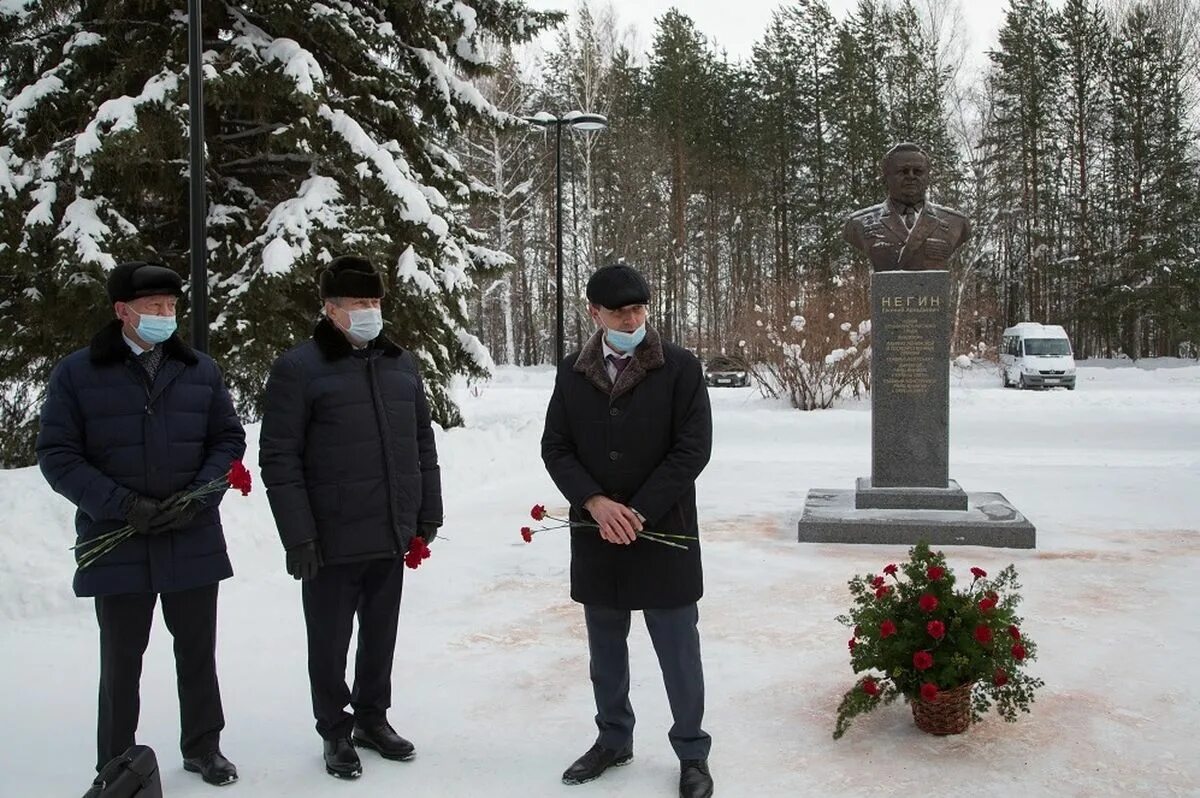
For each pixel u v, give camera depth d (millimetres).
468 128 14500
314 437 3742
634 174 38688
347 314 3771
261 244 11367
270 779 3725
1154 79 39594
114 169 10789
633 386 3578
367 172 11719
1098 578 6504
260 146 12344
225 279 11758
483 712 4375
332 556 3697
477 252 14180
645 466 3580
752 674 4773
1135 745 3887
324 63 12492
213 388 3764
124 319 3572
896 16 40312
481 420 18656
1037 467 12297
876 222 8359
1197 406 20188
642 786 3625
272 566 6973
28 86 11359
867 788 3559
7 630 5633
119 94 11281
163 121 10750
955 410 19516
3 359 11539
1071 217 41594
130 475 3512
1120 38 40188
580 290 39688
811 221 41719
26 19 11648
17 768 3850
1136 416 17781
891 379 8164
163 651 5195
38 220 10398
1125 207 40469
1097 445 15219
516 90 35906
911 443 8164
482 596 6328
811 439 16344
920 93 39938
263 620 5777
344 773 3703
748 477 11734
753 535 8047
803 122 42375
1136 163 40031
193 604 3668
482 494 10508
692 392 3611
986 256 48625
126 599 3535
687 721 3562
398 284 12039
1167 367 37219
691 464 3518
